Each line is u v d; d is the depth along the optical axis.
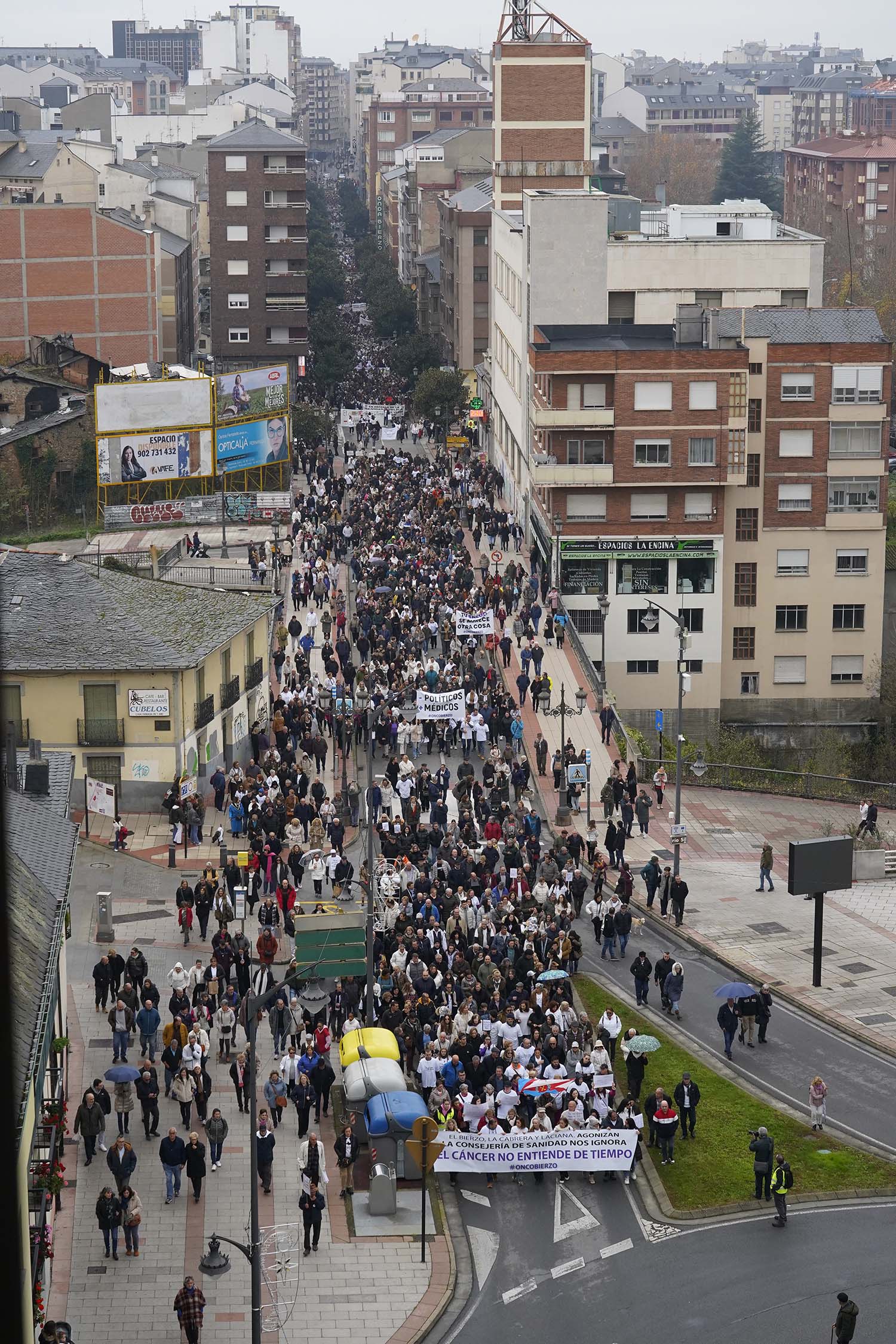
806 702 121.12
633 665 117.50
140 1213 42.12
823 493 117.88
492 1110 46.25
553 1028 51.00
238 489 145.88
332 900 65.44
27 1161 34.19
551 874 69.19
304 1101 47.03
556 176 162.75
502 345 154.12
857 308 119.06
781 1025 57.25
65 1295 39.47
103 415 134.38
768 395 116.00
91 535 134.75
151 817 76.94
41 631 77.75
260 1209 43.84
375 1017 51.84
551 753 87.56
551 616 104.38
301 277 191.62
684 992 59.91
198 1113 47.88
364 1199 44.78
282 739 82.69
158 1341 37.75
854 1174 46.06
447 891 62.03
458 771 79.81
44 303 176.12
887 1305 39.81
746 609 119.31
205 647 77.81
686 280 128.50
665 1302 40.12
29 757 57.06
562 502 114.25
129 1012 51.41
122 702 76.31
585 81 161.62
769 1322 39.22
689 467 112.88
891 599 126.12
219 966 54.41
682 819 82.50
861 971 62.41
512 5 163.38
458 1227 43.66
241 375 139.00
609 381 111.75
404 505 133.38
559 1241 43.00
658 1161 46.91
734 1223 43.78
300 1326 38.81
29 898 42.06
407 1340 38.34
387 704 85.44
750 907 69.81
